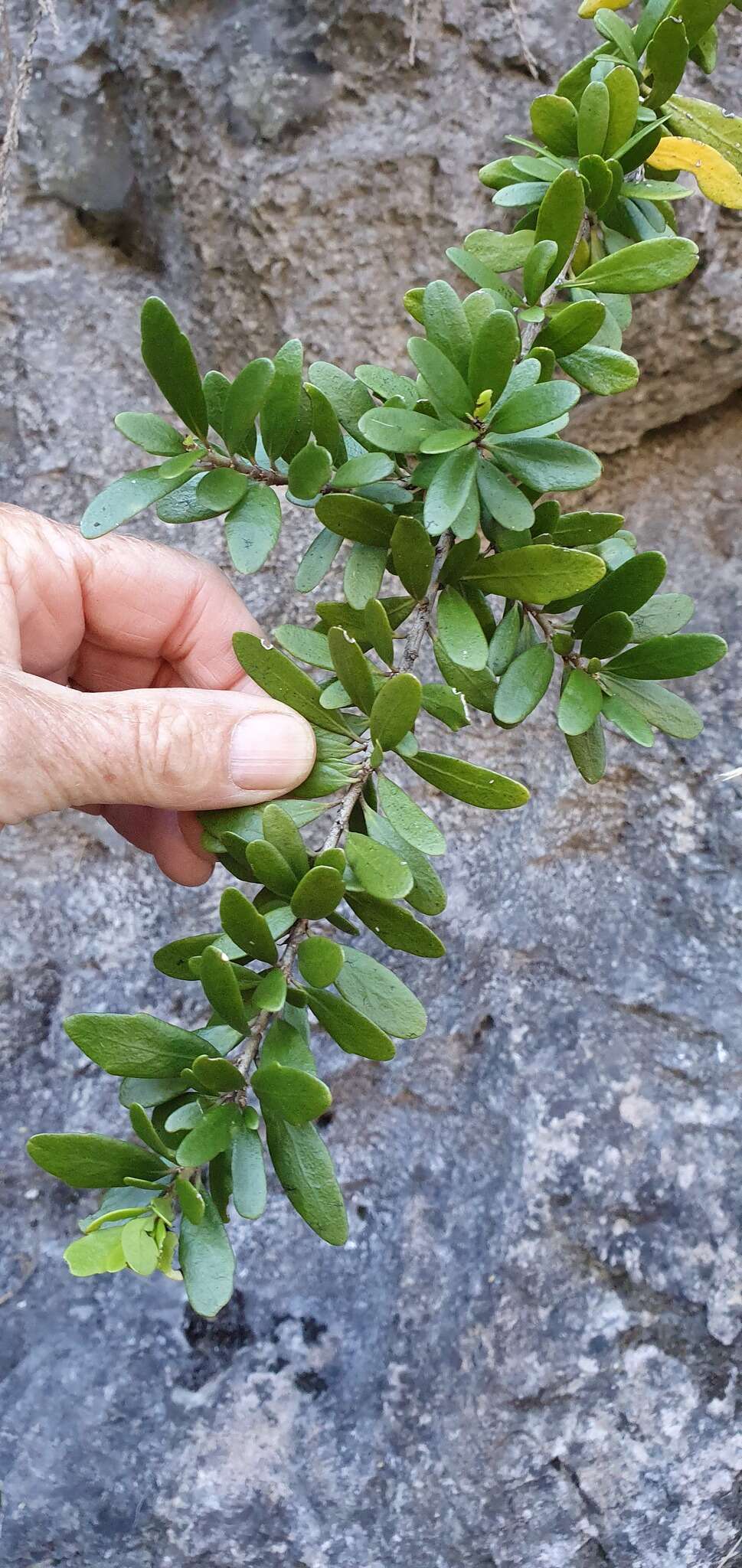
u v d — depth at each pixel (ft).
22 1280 1.03
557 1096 1.02
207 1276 0.48
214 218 1.07
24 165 1.10
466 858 1.11
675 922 1.06
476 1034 1.07
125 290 1.14
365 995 0.55
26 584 0.89
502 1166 1.02
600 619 0.59
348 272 1.06
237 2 1.01
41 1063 1.10
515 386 0.53
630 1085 1.02
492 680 0.60
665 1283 0.96
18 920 1.13
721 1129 0.99
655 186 0.65
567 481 0.53
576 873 1.09
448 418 0.53
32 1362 1.00
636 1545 0.94
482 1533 0.93
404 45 0.99
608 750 1.09
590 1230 0.98
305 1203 0.49
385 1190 1.04
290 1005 0.55
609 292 0.60
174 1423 0.97
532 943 1.08
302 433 0.58
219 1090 0.49
